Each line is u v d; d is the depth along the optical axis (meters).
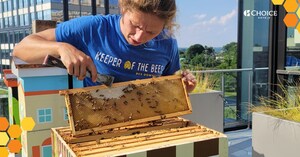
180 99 0.97
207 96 2.54
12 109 1.66
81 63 0.75
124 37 0.96
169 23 0.88
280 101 2.19
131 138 0.83
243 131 3.39
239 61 3.82
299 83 2.29
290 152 1.69
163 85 0.96
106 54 0.98
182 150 0.76
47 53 0.81
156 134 0.86
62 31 0.96
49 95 1.35
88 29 0.97
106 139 0.83
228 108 3.52
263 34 3.90
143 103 0.92
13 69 1.44
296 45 3.01
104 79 0.86
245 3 3.80
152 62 1.03
